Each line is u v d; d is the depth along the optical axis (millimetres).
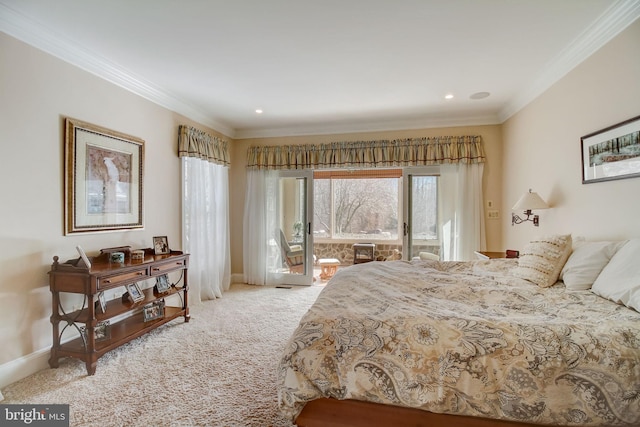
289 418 1191
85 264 2105
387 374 1163
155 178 3258
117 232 2801
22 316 2066
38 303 2158
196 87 3143
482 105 3613
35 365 2119
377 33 2150
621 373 1026
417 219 4211
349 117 4113
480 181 3930
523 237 3338
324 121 4312
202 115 3994
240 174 4879
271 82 3004
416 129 4219
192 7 1863
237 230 4902
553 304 1523
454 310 1470
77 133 2396
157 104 3281
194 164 3785
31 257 2113
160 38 2225
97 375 2090
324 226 6941
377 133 4375
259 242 4750
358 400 1184
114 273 2264
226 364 2246
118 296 2805
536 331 1145
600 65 2105
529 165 3160
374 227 6801
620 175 1915
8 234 1984
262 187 4746
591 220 2207
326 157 4477
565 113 2523
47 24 2043
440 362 1130
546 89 2822
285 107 3734
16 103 2010
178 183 3627
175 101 3473
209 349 2494
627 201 1878
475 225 3922
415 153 4148
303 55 2475
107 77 2662
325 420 1145
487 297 1685
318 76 2865
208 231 4043
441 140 4055
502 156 3916
